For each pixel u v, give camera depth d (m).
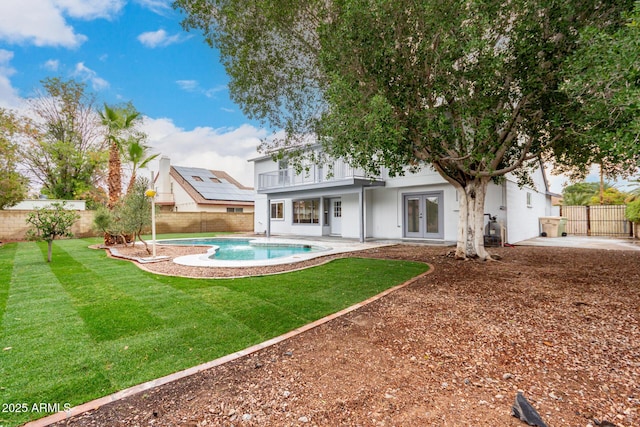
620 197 21.83
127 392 2.32
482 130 5.29
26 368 2.63
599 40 3.77
